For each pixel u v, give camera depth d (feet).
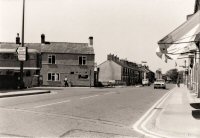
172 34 41.78
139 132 30.91
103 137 27.14
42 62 195.42
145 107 58.75
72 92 108.99
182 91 135.13
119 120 39.01
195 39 44.34
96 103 62.13
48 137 26.13
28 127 30.48
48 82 195.42
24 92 89.92
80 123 34.73
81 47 202.90
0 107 48.34
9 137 25.38
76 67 197.26
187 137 29.12
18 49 107.86
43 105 53.78
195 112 48.96
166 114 45.96
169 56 45.57
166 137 29.04
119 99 76.84
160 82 190.90
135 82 363.76
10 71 181.88
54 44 203.00
